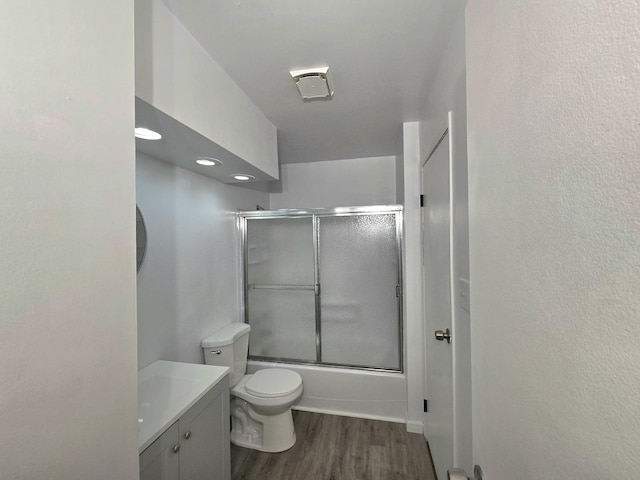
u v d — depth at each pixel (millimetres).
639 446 229
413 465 1729
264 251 2590
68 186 469
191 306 1894
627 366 242
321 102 1709
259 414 1904
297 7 990
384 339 2410
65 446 458
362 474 1666
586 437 284
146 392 1260
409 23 1079
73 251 476
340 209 2438
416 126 2008
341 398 2295
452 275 1181
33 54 420
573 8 309
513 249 440
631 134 243
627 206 246
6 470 384
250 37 1148
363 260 2455
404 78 1461
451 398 1222
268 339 2584
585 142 292
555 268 336
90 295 505
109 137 549
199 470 1238
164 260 1657
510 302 449
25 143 408
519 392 418
